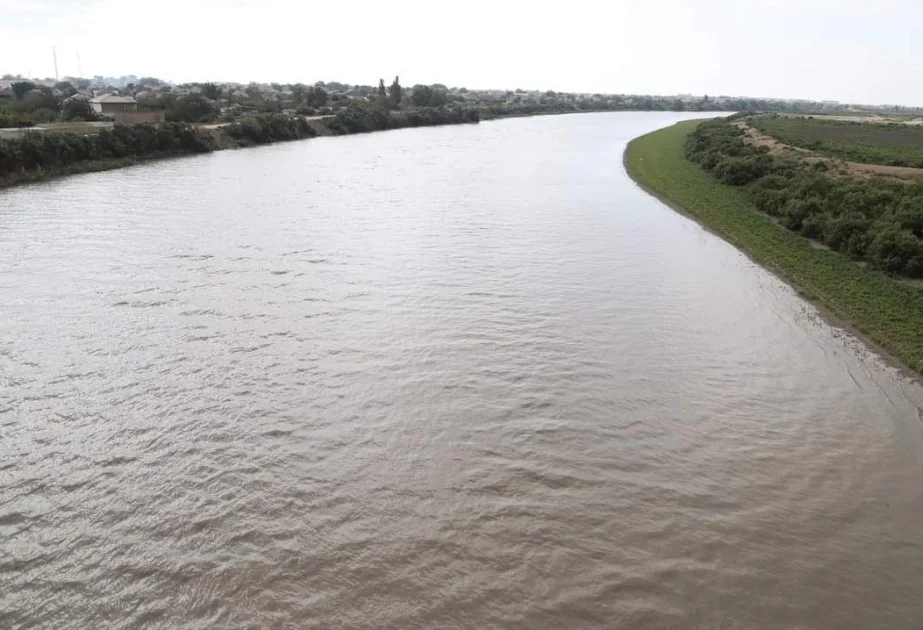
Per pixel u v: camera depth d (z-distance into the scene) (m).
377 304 16.97
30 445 10.71
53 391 12.33
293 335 14.96
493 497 9.72
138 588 8.00
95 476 9.99
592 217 28.06
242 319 15.79
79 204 28.44
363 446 10.88
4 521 9.05
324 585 8.07
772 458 10.87
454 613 7.69
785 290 18.92
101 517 9.15
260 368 13.39
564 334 15.40
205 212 27.25
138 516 9.19
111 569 8.27
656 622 7.62
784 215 26.34
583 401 12.46
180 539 8.78
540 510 9.46
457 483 10.01
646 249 23.02
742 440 11.37
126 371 13.14
